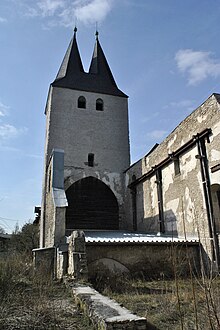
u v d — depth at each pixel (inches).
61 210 535.2
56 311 253.6
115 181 862.5
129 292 339.9
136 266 455.8
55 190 589.3
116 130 923.4
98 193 832.9
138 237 533.6
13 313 248.8
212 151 477.1
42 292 317.7
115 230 789.9
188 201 531.5
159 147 669.3
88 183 835.4
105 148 888.9
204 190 484.1
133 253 461.4
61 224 527.2
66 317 240.1
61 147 847.1
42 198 800.9
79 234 406.9
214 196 479.2
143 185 733.9
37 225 1128.2
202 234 479.2
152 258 465.1
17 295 301.6
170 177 603.2
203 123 510.6
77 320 231.5
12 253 555.2
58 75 1003.3
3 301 271.4
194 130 537.0
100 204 822.5
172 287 347.9
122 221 823.7
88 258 442.0
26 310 255.0
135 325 187.0
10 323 224.2
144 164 735.7
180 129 587.2
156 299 289.9
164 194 622.8
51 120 864.9
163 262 464.4
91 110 920.3
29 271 440.8
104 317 194.2
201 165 495.8
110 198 839.1
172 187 591.8
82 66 1036.5
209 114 495.5
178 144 589.3
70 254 413.4
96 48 1106.7
